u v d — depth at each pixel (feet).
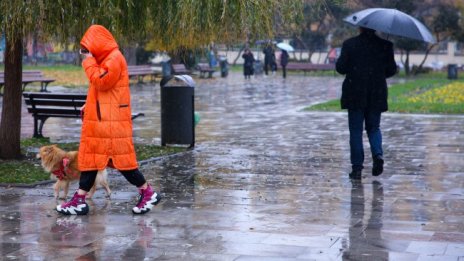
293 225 35.65
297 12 52.08
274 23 53.16
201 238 33.14
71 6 46.80
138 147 64.08
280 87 165.89
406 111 101.71
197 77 206.69
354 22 48.60
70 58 252.01
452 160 57.41
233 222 36.27
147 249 31.35
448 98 126.31
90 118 37.19
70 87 152.05
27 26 45.27
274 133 76.64
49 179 47.52
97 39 36.65
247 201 41.45
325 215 37.96
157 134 75.77
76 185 45.68
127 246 31.81
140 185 38.11
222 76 212.02
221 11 48.19
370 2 128.67
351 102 48.44
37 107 69.87
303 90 155.12
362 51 48.11
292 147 65.31
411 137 72.95
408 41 213.87
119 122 37.17
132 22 51.60
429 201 41.65
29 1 44.32
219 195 43.19
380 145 48.70
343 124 85.97
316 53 283.59
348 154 60.75
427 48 241.96
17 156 55.72
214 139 71.20
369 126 49.16
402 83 178.60
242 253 30.68
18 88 55.26
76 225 35.65
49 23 46.96
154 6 50.98
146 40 56.75
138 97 131.75
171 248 31.48
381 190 45.03
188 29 48.44
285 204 40.65
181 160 57.21
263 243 32.27
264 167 53.88
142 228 35.04
